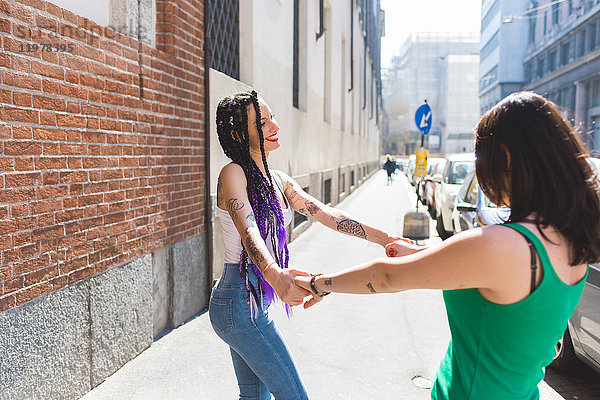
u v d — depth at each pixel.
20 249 2.68
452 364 1.37
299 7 11.52
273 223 2.04
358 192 23.36
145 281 4.02
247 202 1.96
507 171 1.28
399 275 1.28
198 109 4.97
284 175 2.36
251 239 1.84
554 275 1.18
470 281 1.18
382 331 4.71
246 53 7.10
